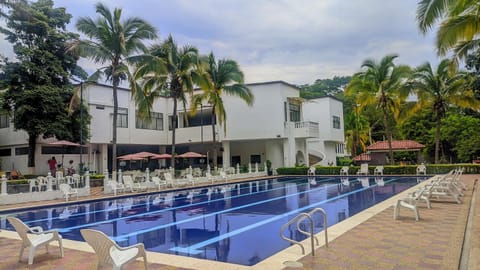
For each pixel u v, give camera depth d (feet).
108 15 63.26
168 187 67.05
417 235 22.34
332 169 93.50
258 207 41.86
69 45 61.72
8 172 76.69
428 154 128.06
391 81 89.10
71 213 41.34
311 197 50.26
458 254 17.93
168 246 23.39
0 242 25.14
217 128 100.73
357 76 92.48
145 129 99.35
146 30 65.00
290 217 34.17
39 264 18.84
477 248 18.78
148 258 19.21
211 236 26.27
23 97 68.33
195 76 77.25
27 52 70.38
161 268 17.38
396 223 26.32
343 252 18.86
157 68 67.87
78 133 78.07
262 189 65.57
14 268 18.28
